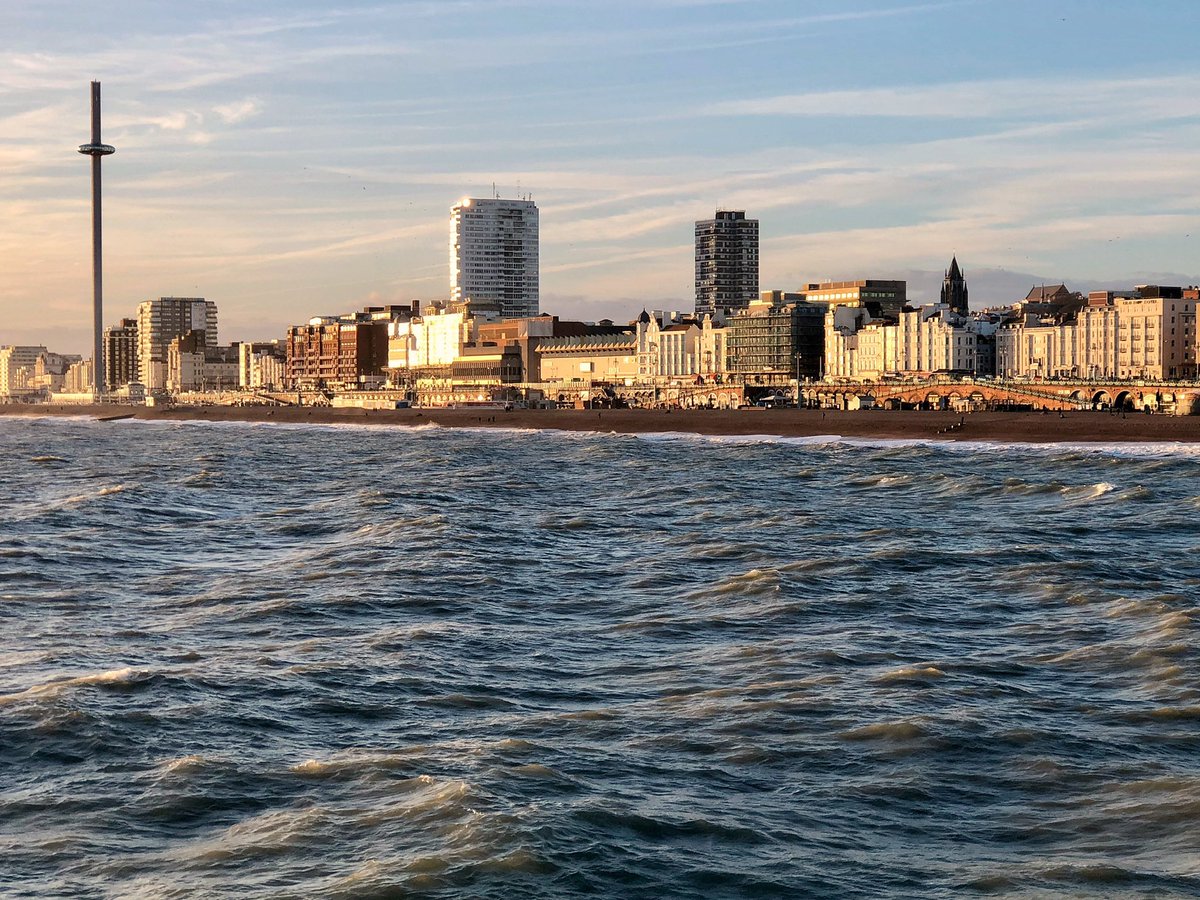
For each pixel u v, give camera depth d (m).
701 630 66.56
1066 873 36.25
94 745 46.88
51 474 173.25
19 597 76.12
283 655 60.84
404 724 50.00
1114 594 73.25
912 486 144.38
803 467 175.38
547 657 60.84
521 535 102.00
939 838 39.00
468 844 37.72
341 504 124.75
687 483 148.50
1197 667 56.47
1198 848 37.78
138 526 108.69
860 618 69.06
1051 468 169.12
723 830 39.19
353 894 34.91
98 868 36.84
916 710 50.81
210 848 38.22
